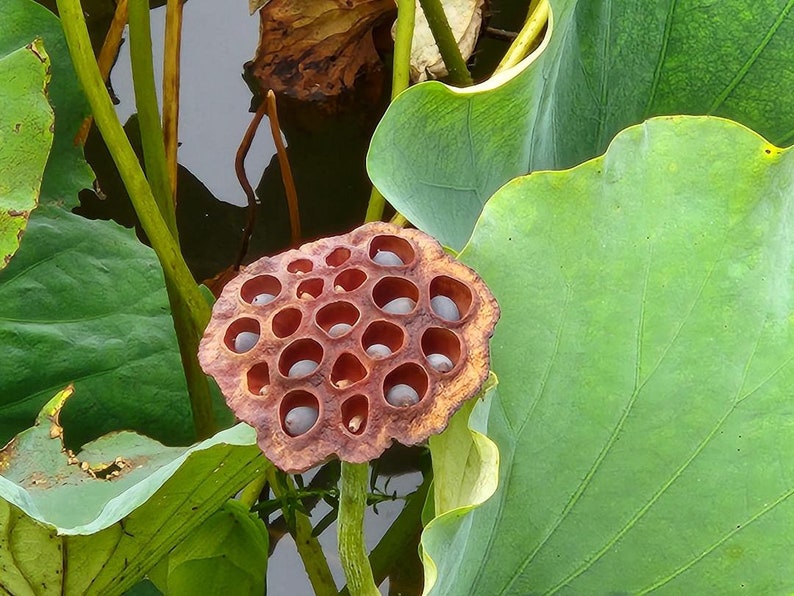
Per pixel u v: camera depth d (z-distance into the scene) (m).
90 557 0.47
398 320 0.33
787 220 0.44
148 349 0.65
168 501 0.45
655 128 0.45
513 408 0.45
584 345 0.46
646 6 0.60
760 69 0.62
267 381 0.33
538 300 0.46
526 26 0.65
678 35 0.62
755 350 0.44
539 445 0.46
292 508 0.67
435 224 0.48
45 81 0.57
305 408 0.32
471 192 0.53
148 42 0.62
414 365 0.33
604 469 0.46
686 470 0.45
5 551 0.44
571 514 0.46
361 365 0.33
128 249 0.66
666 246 0.45
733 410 0.45
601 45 0.60
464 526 0.39
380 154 0.46
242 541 0.60
